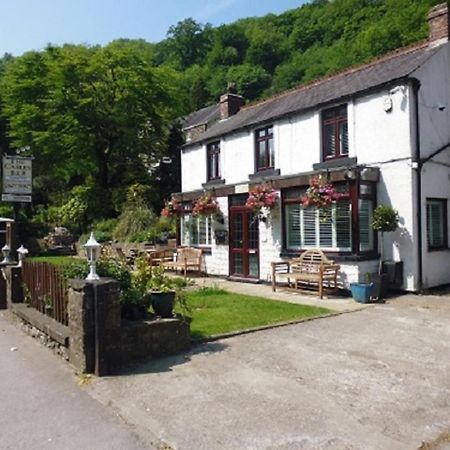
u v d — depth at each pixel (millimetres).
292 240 13336
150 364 5922
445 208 12516
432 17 13289
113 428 4168
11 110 30000
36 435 4055
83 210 28531
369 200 11906
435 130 12188
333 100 13211
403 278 11602
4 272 9672
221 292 11875
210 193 16203
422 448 3729
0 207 27125
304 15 55188
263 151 15914
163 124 31234
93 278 5809
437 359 6070
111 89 28938
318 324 8195
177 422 4250
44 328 6797
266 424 4180
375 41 34156
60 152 29578
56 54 29359
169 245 21703
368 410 4465
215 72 56281
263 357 6191
